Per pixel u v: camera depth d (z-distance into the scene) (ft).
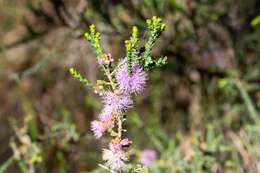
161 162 1.89
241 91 2.02
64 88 2.64
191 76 2.34
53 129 2.06
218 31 2.21
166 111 2.47
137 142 2.29
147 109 2.50
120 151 1.17
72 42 2.14
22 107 2.76
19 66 2.75
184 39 2.12
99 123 1.17
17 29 2.65
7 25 2.61
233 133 2.02
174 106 2.46
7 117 2.79
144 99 2.51
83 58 2.27
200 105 2.32
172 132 2.43
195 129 2.26
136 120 2.28
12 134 2.75
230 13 2.20
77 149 2.23
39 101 2.66
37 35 2.10
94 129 1.18
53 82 2.67
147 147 2.26
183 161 1.89
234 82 2.10
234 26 2.22
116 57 2.18
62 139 2.15
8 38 2.67
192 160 1.91
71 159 2.23
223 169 1.89
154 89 2.48
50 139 2.11
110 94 1.16
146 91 2.49
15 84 2.79
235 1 2.19
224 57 2.23
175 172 1.88
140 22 1.94
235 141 1.95
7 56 2.74
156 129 2.23
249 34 2.23
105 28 1.99
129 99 1.17
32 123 2.02
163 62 1.18
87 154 2.22
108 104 1.17
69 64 2.28
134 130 2.32
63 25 2.00
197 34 2.14
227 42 2.23
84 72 2.32
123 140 1.17
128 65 1.14
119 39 2.09
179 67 2.33
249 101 1.95
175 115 2.45
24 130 2.00
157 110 2.47
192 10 2.09
